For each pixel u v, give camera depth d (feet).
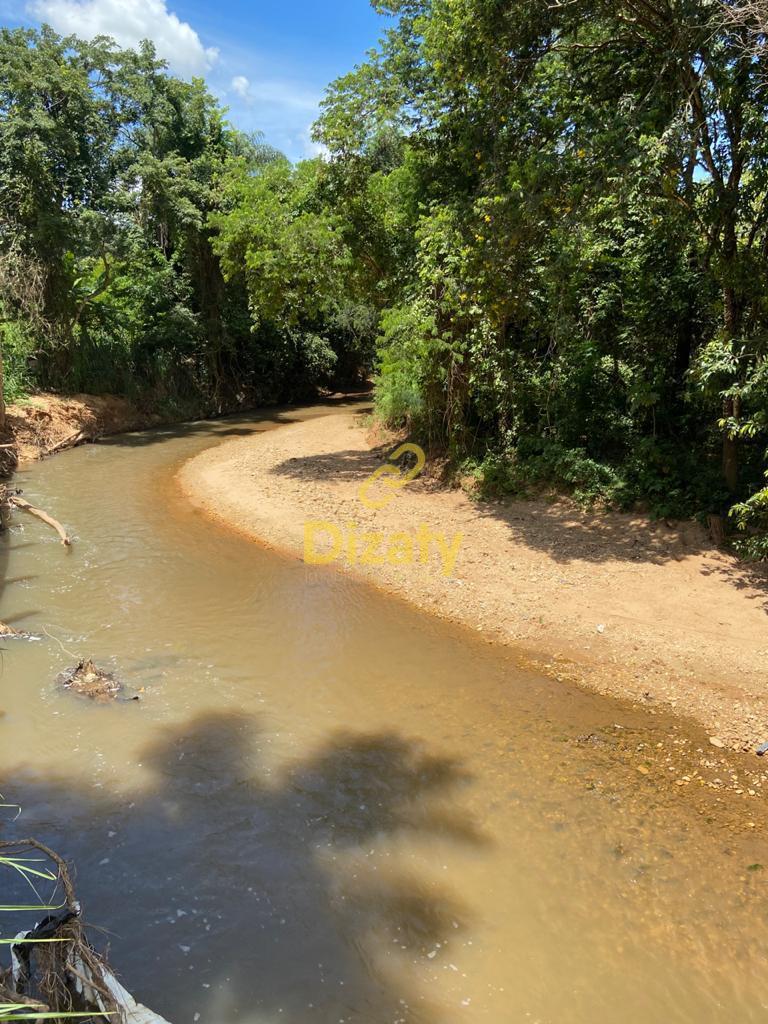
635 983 11.96
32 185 61.36
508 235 31.86
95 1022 9.18
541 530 35.14
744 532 30.60
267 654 23.80
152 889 13.69
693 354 37.52
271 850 14.80
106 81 69.46
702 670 22.47
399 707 20.67
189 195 74.79
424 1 41.83
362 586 30.04
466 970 12.14
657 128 29.35
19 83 60.49
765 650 23.30
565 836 15.44
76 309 70.44
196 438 68.90
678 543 31.60
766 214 29.91
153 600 28.27
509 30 31.58
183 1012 11.23
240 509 41.47
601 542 32.91
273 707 20.49
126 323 80.48
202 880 13.94
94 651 23.71
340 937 12.71
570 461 38.88
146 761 17.75
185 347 85.56
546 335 42.80
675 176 29.07
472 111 37.78
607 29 33.42
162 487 48.03
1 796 16.28
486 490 41.24
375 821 15.78
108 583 29.96
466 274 35.42
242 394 93.97
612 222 32.45
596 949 12.60
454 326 41.42
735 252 30.09
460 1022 11.22
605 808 16.39
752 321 30.42
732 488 32.71
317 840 15.12
